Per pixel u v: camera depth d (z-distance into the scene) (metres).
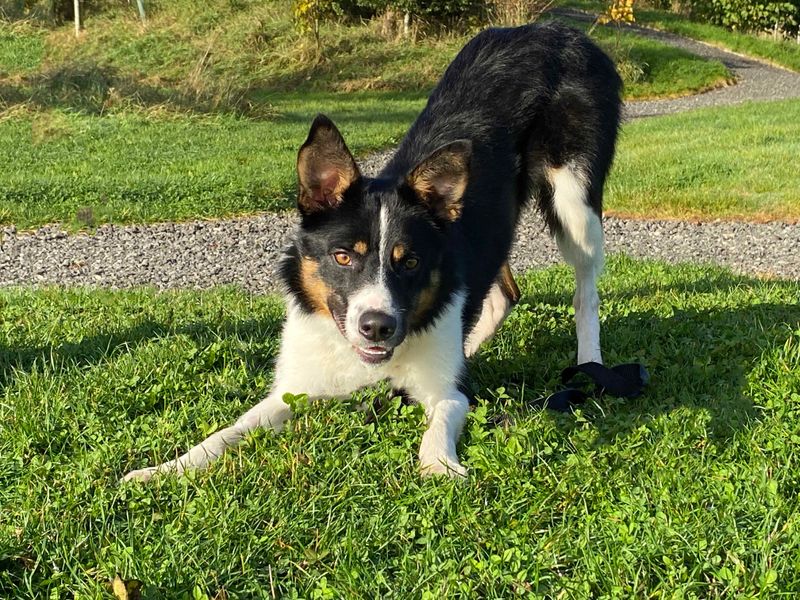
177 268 2.34
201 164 3.45
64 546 0.78
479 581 0.75
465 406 1.04
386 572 0.78
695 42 7.62
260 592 0.75
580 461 0.90
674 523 0.80
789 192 3.10
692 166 3.45
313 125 0.99
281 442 0.94
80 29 6.29
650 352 1.23
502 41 1.35
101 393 1.08
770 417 1.00
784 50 7.44
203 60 5.02
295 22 6.15
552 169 1.32
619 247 2.56
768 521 0.80
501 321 1.35
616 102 1.40
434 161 1.02
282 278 1.08
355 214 1.01
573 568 0.77
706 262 2.31
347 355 1.04
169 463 0.92
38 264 2.37
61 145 3.75
